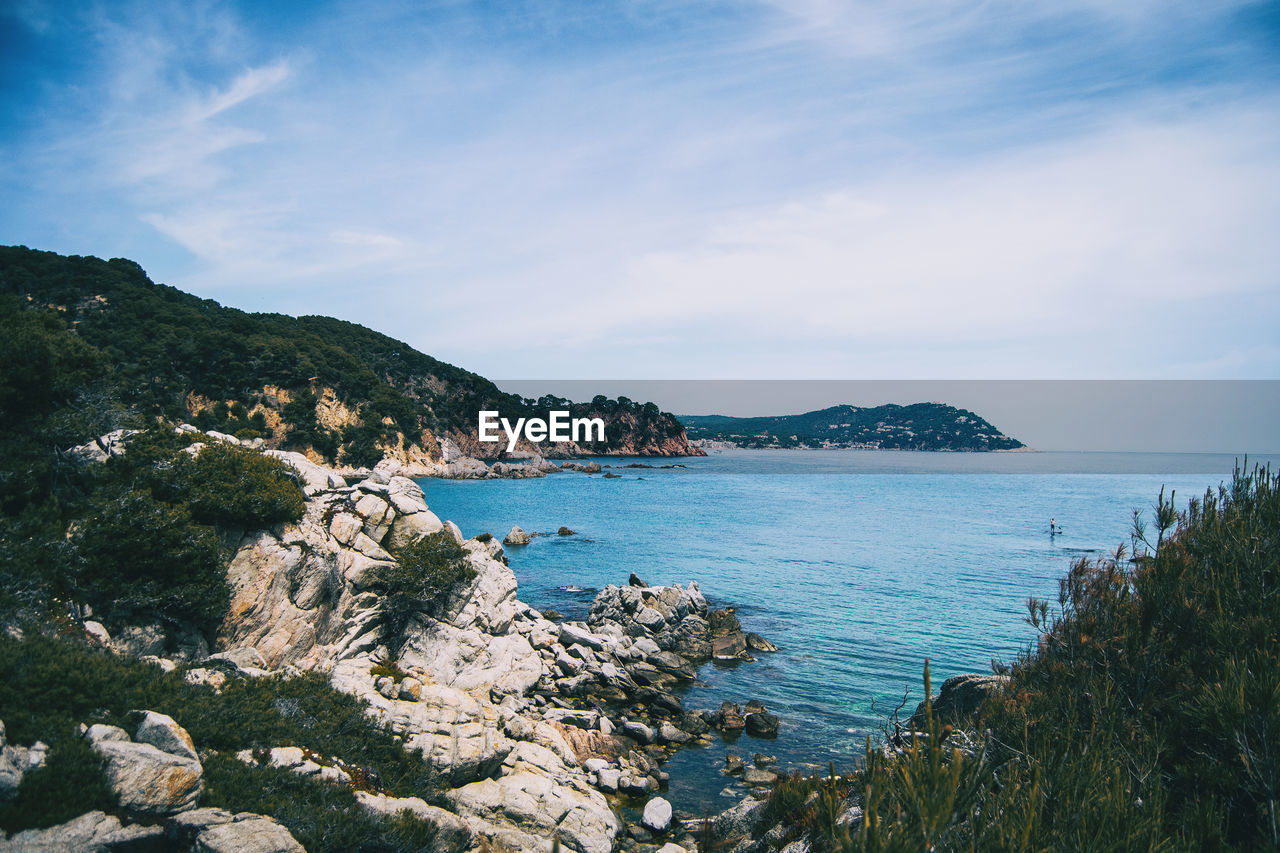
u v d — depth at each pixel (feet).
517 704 93.97
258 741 53.93
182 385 435.53
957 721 47.67
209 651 77.15
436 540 108.68
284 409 462.60
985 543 267.80
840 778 50.03
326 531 98.99
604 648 124.77
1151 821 25.77
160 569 73.46
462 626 105.70
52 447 77.30
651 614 143.13
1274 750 28.35
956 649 134.31
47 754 40.50
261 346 492.13
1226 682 31.78
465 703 75.36
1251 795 29.14
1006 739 37.04
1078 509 403.75
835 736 93.35
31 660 47.70
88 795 39.19
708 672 121.29
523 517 338.54
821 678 117.80
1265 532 44.75
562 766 74.74
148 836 39.63
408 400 607.78
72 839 36.96
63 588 65.21
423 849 49.52
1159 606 41.78
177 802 41.78
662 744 89.92
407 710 68.54
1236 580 40.73
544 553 239.91
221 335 474.49
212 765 47.47
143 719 46.96
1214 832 26.37
